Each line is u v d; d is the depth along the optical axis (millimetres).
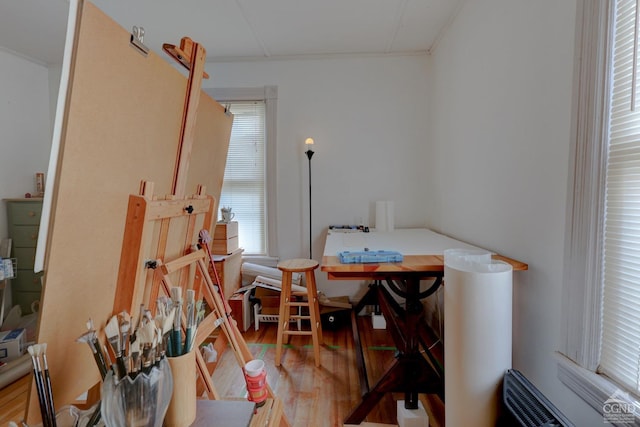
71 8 619
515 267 1415
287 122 3129
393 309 1946
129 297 759
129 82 784
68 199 641
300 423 1625
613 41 1018
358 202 3133
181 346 724
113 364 630
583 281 1099
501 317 1158
